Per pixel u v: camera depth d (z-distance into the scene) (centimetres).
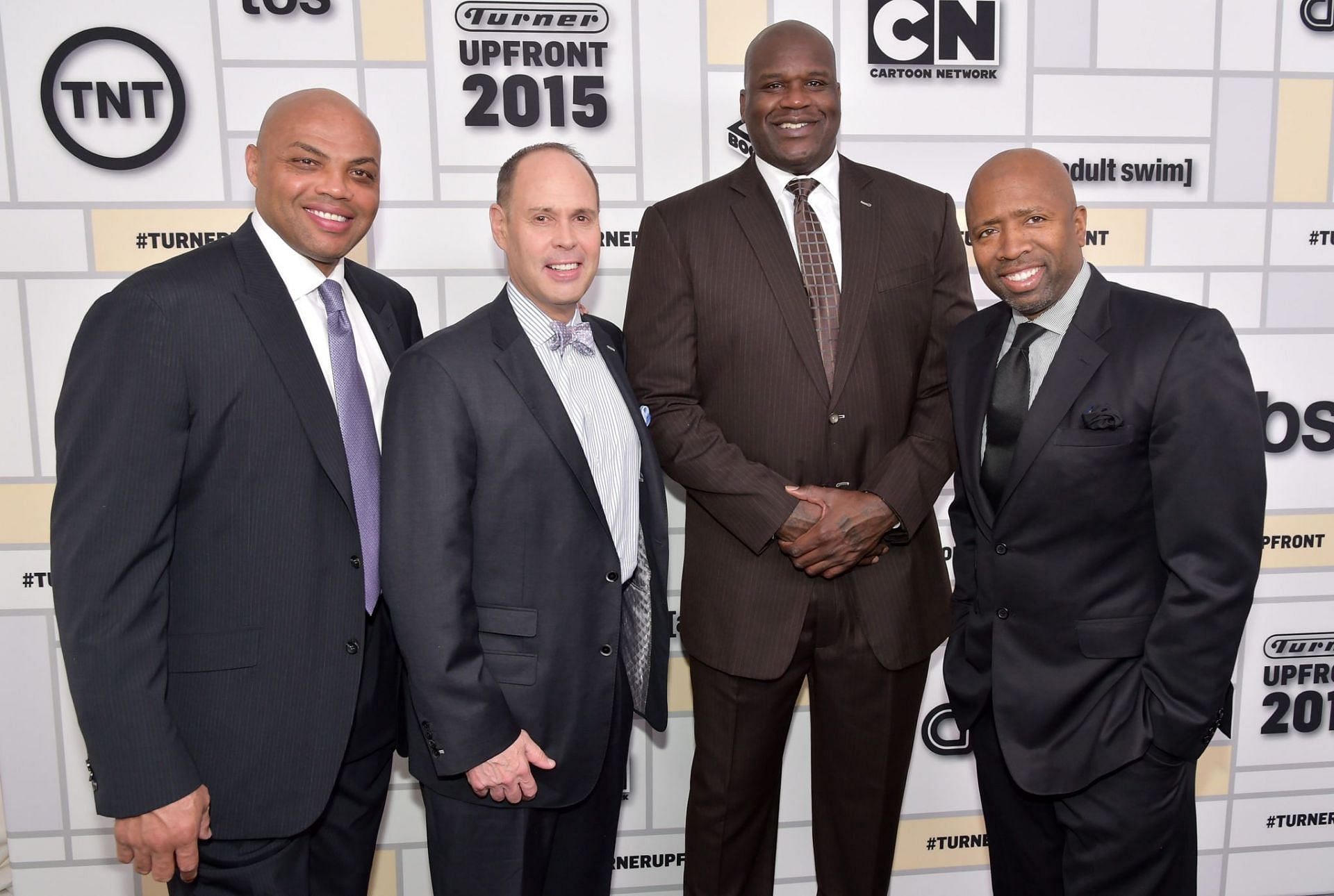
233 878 146
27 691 222
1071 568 150
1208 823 255
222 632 138
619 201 226
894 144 230
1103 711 149
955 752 250
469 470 143
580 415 153
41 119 209
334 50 214
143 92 211
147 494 129
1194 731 141
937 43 228
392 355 163
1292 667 252
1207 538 138
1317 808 257
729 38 223
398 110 217
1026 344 154
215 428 135
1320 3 235
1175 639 141
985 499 158
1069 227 147
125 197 213
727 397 177
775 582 176
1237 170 238
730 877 189
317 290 152
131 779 127
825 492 169
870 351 174
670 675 240
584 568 149
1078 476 145
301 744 142
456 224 222
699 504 187
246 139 215
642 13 221
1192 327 141
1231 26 233
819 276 177
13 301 212
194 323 134
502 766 141
